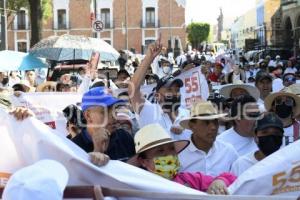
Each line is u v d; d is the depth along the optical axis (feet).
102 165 12.32
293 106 21.66
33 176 9.87
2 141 12.78
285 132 21.77
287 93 21.57
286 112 21.58
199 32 256.93
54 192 9.78
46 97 25.43
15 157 12.78
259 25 166.61
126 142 17.34
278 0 156.87
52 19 199.31
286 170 12.49
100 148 15.05
